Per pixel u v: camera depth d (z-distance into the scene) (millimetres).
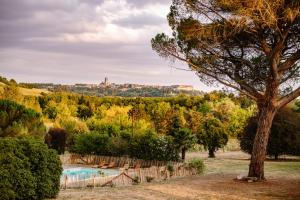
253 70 19828
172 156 25781
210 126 33344
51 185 12031
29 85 156875
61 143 30766
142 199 12922
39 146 11805
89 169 25203
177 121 31891
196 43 18719
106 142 29312
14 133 18672
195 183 17328
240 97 20625
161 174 19141
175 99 96688
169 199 13125
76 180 15922
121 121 45000
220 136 32906
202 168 21656
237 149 46375
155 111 54094
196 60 19234
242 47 19000
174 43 19375
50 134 30594
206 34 17578
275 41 18000
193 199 13305
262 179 18156
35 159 11531
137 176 17781
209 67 19484
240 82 19062
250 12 15594
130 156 27547
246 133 31828
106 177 16609
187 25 18047
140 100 101500
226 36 17766
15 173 10797
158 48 19625
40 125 20375
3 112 19156
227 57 19281
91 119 48844
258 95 18734
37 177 11562
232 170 23062
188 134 27594
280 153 31797
